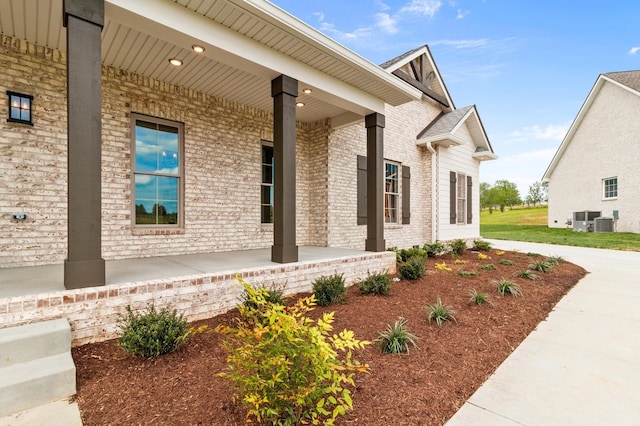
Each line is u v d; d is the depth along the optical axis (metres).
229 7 3.51
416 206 9.84
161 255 5.30
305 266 4.54
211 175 5.94
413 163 9.78
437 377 2.41
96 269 2.85
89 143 2.82
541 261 7.38
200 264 4.36
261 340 1.76
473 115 10.80
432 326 3.41
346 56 4.62
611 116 16.11
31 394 1.99
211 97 5.96
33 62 4.16
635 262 8.35
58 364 2.19
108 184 4.79
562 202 19.25
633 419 1.99
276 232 4.57
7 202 3.98
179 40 3.64
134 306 2.98
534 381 2.47
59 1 3.32
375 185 6.11
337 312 3.74
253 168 6.58
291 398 1.63
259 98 6.12
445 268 6.45
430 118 10.71
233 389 2.07
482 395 2.27
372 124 6.16
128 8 3.09
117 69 4.89
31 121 4.13
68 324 2.49
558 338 3.35
